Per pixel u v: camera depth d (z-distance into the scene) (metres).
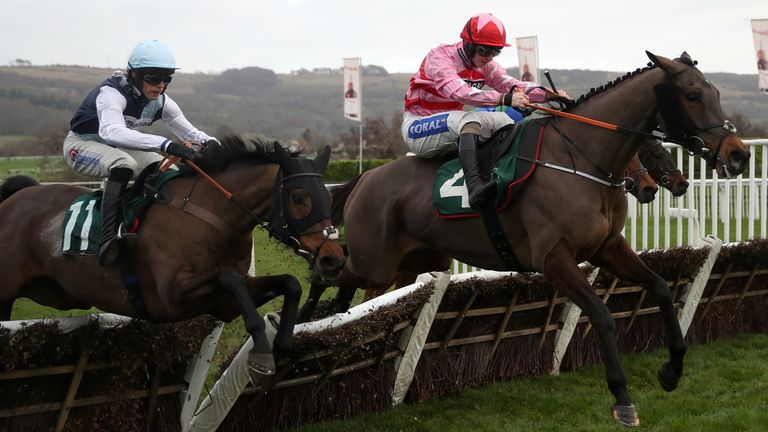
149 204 3.42
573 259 3.65
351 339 3.62
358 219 4.30
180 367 3.53
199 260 3.31
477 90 3.87
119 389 3.32
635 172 4.58
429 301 4.06
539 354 4.88
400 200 4.18
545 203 3.66
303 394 3.93
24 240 3.60
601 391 4.49
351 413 4.11
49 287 3.71
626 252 3.91
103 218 3.36
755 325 6.13
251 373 3.14
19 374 3.06
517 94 3.76
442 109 4.21
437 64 4.04
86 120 3.60
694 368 4.93
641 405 4.16
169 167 3.57
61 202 3.65
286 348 3.22
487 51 3.99
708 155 3.52
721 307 5.81
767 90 14.29
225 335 5.50
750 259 5.70
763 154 5.89
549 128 3.83
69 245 3.45
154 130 8.69
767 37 14.17
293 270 8.12
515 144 3.85
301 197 3.21
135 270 3.36
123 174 3.47
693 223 5.71
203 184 3.42
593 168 3.67
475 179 3.78
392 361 4.21
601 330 3.50
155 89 3.57
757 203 9.89
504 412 4.14
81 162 3.60
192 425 3.53
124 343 3.20
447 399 4.39
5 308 3.69
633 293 5.26
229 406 3.45
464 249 4.02
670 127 3.61
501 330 4.61
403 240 4.27
